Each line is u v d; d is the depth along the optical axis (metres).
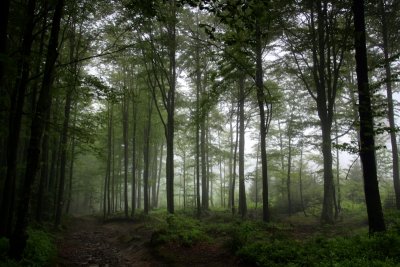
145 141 36.16
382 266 7.60
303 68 22.53
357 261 8.14
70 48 18.69
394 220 15.05
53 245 14.58
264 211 18.69
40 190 20.73
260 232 14.21
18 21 11.30
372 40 23.25
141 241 15.70
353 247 9.49
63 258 13.18
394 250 8.73
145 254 13.20
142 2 9.30
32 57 10.98
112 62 24.34
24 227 9.95
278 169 32.59
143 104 33.44
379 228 11.08
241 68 15.08
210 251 12.35
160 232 14.88
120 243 17.55
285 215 29.17
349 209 29.22
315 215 26.19
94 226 28.25
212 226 17.30
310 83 22.23
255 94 25.48
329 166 19.25
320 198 33.88
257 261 9.73
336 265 8.02
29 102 18.64
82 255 14.42
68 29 17.73
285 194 34.84
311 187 35.12
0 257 9.44
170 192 22.25
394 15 20.19
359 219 20.30
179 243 13.48
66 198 34.75
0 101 11.91
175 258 11.85
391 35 21.53
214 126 32.31
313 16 19.50
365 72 11.68
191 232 14.65
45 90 10.52
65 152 23.20
